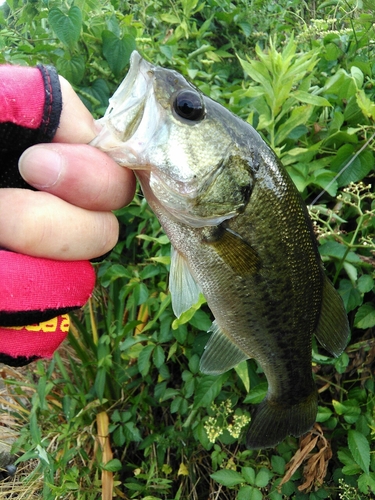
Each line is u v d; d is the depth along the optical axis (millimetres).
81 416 267
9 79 120
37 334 127
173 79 152
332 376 255
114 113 141
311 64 251
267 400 213
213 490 264
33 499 285
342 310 200
